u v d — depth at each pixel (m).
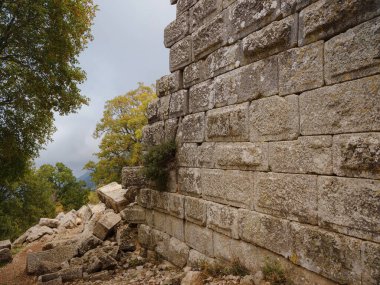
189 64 6.68
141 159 8.06
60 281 7.13
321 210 3.86
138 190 8.66
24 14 14.42
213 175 5.82
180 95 6.91
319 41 3.92
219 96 5.71
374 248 3.28
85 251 9.16
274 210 4.54
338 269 3.63
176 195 6.95
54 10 14.64
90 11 17.30
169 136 7.34
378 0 3.30
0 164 17.16
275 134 4.53
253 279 4.62
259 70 4.83
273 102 4.55
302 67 4.12
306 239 4.02
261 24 4.80
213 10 5.91
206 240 6.02
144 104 34.06
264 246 4.67
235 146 5.27
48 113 17.03
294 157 4.23
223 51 5.62
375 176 3.33
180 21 6.91
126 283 6.44
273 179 4.55
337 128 3.69
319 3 3.89
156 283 6.05
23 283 8.17
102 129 35.09
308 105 4.05
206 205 5.98
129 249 8.69
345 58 3.59
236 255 5.29
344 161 3.59
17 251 12.41
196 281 5.16
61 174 49.81
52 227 14.59
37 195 36.16
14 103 16.28
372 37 3.34
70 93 16.52
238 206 5.25
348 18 3.58
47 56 15.07
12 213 33.50
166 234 7.41
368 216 3.36
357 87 3.49
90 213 13.00
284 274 4.36
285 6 4.39
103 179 35.69
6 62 15.85
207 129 6.02
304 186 4.09
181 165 6.89
